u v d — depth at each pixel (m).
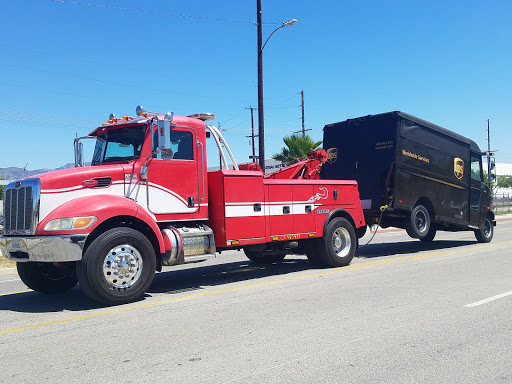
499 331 5.70
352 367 4.57
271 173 11.16
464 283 8.66
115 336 5.77
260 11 21.67
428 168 13.32
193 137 8.73
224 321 6.30
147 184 8.05
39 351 5.30
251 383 4.21
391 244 16.62
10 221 7.65
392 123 12.41
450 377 4.32
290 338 5.49
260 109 21.62
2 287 10.00
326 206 10.62
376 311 6.66
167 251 8.10
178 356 4.96
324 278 9.38
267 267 11.45
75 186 7.41
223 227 8.70
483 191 15.71
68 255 6.99
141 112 8.11
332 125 13.76
